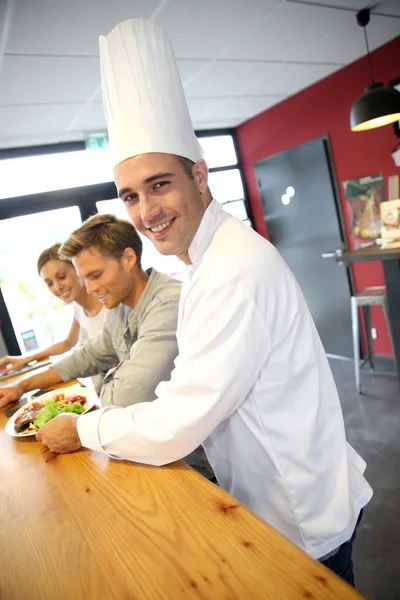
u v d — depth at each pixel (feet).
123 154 2.39
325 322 12.28
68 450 2.56
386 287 7.79
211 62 7.56
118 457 2.31
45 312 10.71
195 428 2.01
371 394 9.18
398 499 5.76
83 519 1.88
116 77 2.51
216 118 11.83
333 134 10.69
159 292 3.46
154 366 3.10
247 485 2.53
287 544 1.49
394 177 9.60
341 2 6.33
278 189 12.65
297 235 12.44
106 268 3.45
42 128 9.02
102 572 1.53
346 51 8.73
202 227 2.46
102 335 4.45
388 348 10.91
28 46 5.54
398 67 8.86
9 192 10.03
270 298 2.12
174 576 1.44
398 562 4.76
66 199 10.80
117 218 3.61
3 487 2.34
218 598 1.31
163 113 2.41
